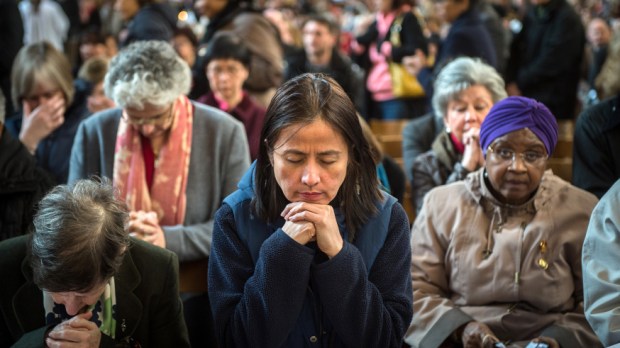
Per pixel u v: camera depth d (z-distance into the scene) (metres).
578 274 2.42
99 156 2.81
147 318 2.10
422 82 5.13
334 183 1.70
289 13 8.32
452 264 2.49
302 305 1.82
